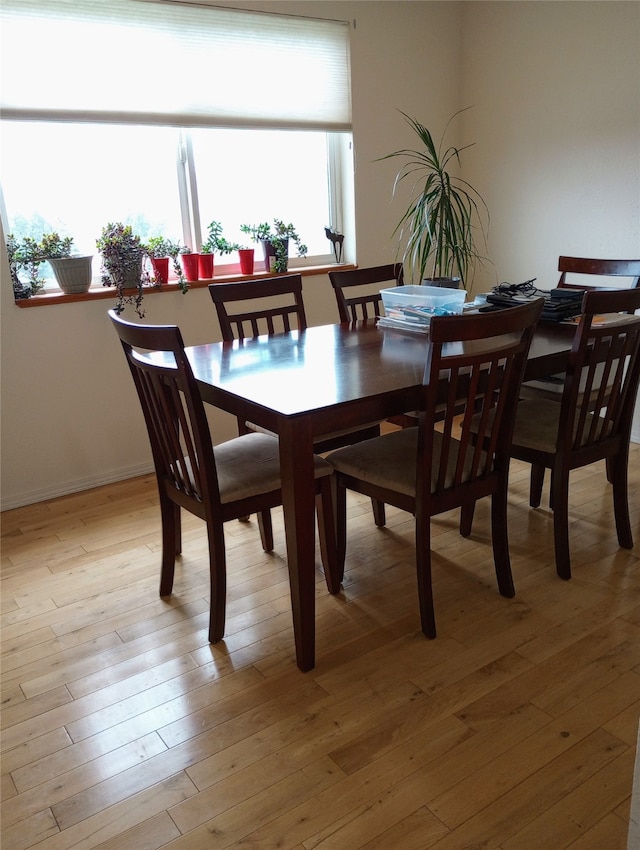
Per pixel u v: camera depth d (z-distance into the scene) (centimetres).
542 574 227
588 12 324
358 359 215
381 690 177
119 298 306
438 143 402
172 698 177
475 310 262
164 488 213
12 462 297
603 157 334
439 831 136
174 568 229
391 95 376
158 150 324
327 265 385
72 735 166
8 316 284
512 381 194
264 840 136
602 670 180
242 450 213
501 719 164
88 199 312
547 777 147
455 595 218
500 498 205
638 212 325
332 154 378
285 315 280
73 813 145
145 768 155
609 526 258
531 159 369
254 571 238
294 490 170
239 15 316
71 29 278
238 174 349
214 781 151
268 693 178
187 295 329
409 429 230
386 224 396
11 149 289
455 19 388
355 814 141
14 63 270
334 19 345
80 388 308
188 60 308
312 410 165
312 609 182
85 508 296
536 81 356
